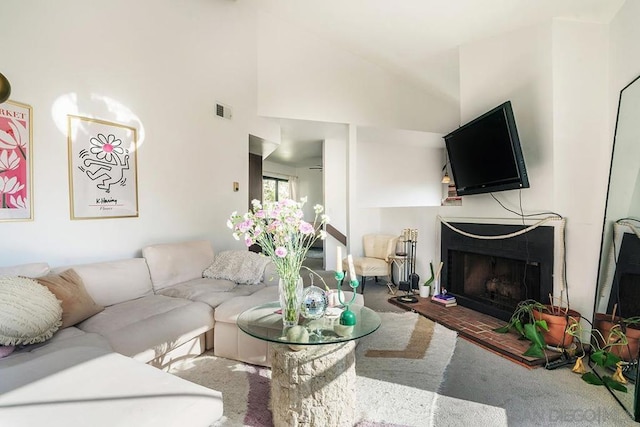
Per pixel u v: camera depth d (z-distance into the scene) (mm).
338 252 2104
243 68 4145
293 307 1820
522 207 2961
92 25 2607
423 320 3193
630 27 2373
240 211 4164
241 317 1979
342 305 2094
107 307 2283
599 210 2584
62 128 2418
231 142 4016
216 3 3770
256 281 3070
